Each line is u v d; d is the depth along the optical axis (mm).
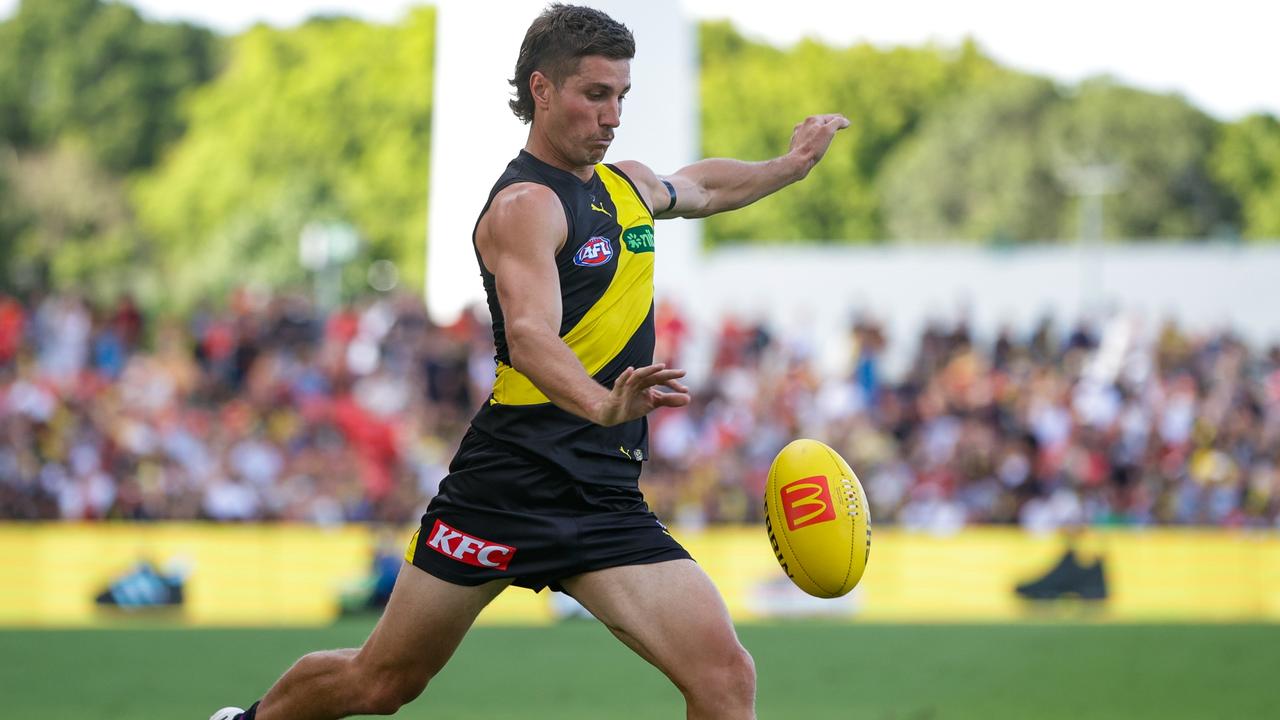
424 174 105562
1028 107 127875
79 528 32062
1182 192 127750
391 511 34938
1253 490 39406
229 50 116875
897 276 58250
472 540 8953
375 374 40344
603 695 18828
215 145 109562
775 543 9555
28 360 39062
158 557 32125
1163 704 18078
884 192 125750
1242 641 25375
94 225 107750
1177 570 32844
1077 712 17406
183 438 37781
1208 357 43750
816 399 41156
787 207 120312
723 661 8695
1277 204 126812
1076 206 126062
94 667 21875
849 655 23516
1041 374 42500
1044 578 32906
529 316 8391
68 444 37625
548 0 20219
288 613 31938
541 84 8922
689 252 38156
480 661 22516
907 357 55688
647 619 8781
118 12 115750
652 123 26219
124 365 42875
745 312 57375
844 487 9508
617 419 7895
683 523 36469
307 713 9461
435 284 20828
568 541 8883
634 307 9133
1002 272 58938
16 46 114375
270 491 36406
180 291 104375
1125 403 41156
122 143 113250
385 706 9344
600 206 9086
